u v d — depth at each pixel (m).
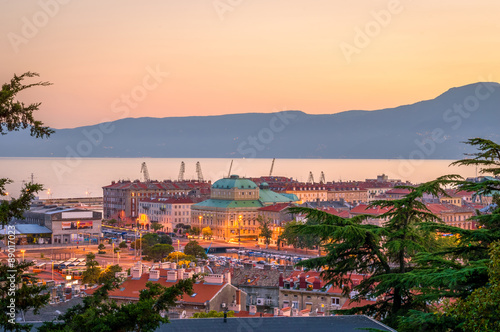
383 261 81.38
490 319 59.81
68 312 61.31
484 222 72.81
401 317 65.12
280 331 71.69
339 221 81.00
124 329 53.66
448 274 63.47
